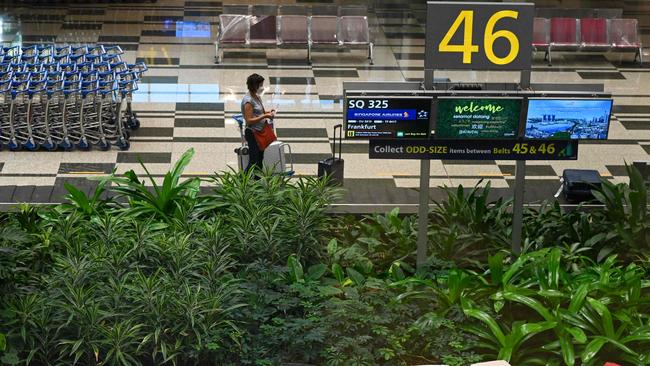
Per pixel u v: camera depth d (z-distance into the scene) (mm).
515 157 9852
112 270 8500
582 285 8148
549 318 7844
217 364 7840
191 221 9867
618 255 10719
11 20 22938
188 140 15555
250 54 20656
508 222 11375
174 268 8742
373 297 8500
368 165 14711
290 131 15969
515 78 19547
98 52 17297
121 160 14719
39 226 10156
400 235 10742
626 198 11586
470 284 8688
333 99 17688
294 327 7871
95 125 15367
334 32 20578
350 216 11375
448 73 19812
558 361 7754
